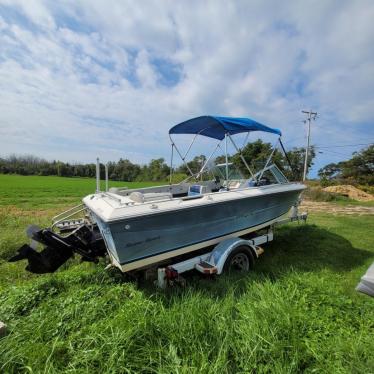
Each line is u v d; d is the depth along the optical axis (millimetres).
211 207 3234
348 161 31594
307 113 21156
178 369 1645
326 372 1678
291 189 4504
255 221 3990
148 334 1947
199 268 3096
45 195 14969
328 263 3941
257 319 2109
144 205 2725
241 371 1713
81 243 3164
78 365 1731
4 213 7301
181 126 4555
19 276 3416
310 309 2379
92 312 2303
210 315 2199
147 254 2805
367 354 1792
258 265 3840
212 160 4984
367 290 2033
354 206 11484
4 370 1663
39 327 2047
